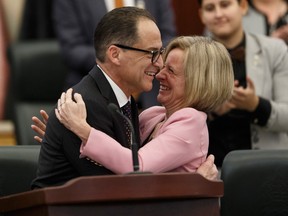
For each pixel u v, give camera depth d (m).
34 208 6.84
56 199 6.68
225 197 8.51
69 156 7.55
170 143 7.66
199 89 7.92
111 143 7.43
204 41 8.05
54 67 13.15
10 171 8.66
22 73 13.10
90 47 11.75
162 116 8.27
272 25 12.12
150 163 7.54
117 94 7.77
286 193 8.48
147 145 7.66
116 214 6.78
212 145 10.28
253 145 10.25
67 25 11.84
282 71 10.52
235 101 10.10
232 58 10.51
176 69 8.02
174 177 6.84
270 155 8.55
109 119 7.62
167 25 11.98
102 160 7.42
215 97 7.95
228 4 10.55
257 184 8.50
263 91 10.43
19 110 12.73
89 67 11.71
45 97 13.12
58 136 7.57
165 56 8.09
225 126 10.23
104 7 11.76
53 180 7.65
